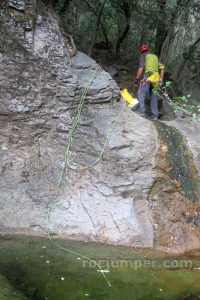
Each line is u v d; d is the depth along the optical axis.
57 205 4.89
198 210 5.12
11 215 4.76
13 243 4.45
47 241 4.58
